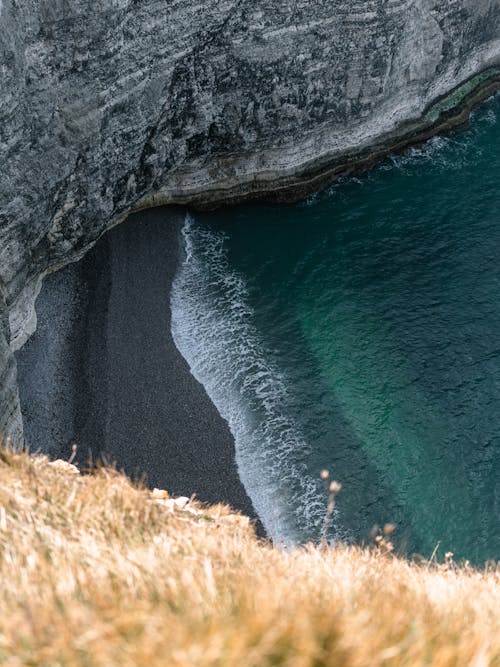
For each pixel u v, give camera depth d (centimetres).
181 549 941
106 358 4103
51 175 3725
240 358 4281
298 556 1002
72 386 3919
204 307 4581
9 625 570
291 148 5178
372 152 5569
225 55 4459
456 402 4019
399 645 566
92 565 745
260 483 3653
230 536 1188
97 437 3747
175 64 4216
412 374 4178
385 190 5453
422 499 3600
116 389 3962
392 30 5009
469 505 3569
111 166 4191
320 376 4200
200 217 5200
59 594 645
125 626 561
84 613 580
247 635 537
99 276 4531
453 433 3869
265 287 4766
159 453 3731
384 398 4066
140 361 4141
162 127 4459
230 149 5000
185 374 4134
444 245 4991
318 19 4678
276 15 4484
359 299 4659
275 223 5228
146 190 4700
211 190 5175
